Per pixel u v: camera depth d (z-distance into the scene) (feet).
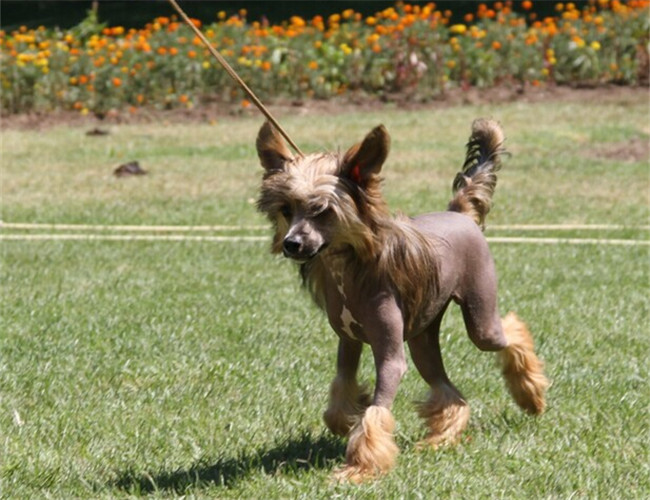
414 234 24.97
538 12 140.77
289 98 99.66
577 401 30.66
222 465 25.63
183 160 79.00
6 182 71.46
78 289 45.14
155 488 23.70
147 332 37.78
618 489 24.09
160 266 49.80
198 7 146.92
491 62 104.01
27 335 37.42
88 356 34.88
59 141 85.51
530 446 26.96
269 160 23.82
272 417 29.35
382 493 23.32
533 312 41.11
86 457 26.12
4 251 52.95
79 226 58.90
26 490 23.97
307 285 25.46
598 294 44.34
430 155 79.51
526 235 57.47
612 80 106.52
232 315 40.47
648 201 66.23
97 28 112.98
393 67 101.76
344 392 26.27
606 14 109.19
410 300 24.81
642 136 87.56
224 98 98.07
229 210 63.62
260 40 100.53
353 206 23.09
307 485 24.03
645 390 31.99
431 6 107.45
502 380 32.73
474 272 27.12
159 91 97.19
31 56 94.43
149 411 29.76
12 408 29.89
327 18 142.20
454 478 24.54
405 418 29.58
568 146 84.02
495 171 29.17
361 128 88.63
